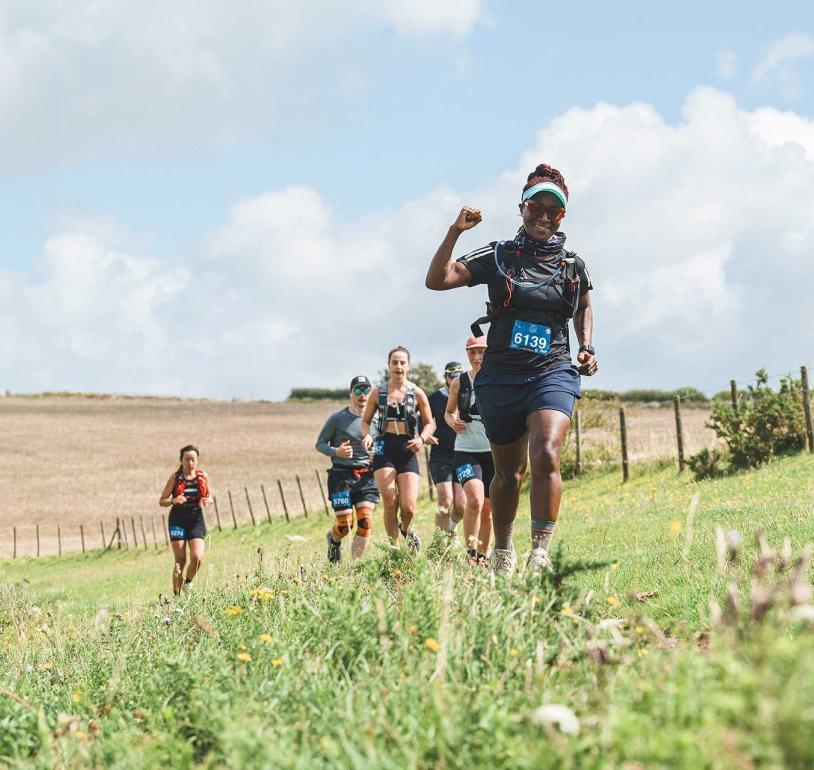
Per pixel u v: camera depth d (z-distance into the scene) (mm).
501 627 4777
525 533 14992
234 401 124000
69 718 5129
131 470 74312
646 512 16047
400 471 12930
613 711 3244
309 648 5301
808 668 2771
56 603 16062
